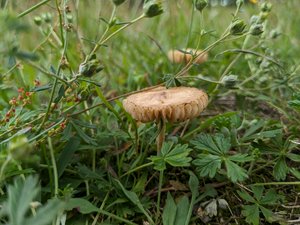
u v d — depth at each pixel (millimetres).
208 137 114
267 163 124
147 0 105
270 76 170
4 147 100
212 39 242
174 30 235
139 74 191
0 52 75
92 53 110
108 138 131
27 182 58
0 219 99
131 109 110
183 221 103
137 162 120
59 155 117
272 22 236
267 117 168
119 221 106
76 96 117
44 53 188
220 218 113
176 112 104
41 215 54
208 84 174
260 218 111
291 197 119
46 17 139
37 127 118
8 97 160
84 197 111
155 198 118
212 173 106
